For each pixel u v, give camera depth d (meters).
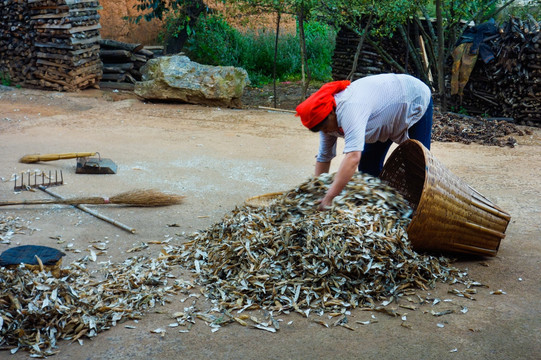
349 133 4.03
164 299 3.78
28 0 12.24
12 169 6.98
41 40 12.45
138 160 7.66
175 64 11.90
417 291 3.89
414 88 4.36
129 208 5.75
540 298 3.82
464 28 11.80
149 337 3.35
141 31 16.38
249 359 3.12
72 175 6.87
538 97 10.36
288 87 15.38
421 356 3.13
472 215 4.28
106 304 3.68
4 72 12.98
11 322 3.34
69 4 12.12
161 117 10.73
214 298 3.81
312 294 3.74
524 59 10.41
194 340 3.32
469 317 3.55
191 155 7.98
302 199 4.54
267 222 4.42
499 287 3.99
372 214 4.19
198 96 11.80
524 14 12.55
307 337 3.33
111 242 4.88
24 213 5.51
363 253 3.88
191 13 15.24
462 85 11.20
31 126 9.73
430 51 12.26
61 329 3.37
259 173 7.13
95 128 9.70
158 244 4.85
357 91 4.17
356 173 4.68
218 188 6.48
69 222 5.32
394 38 12.93
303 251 3.95
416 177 4.99
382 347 3.22
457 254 4.53
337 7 11.57
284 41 17.33
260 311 3.64
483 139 9.24
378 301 3.76
